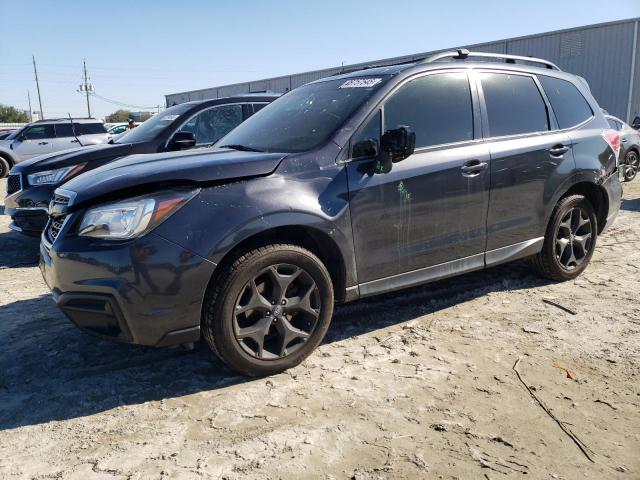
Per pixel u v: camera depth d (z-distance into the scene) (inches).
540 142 169.0
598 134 188.4
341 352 138.2
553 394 115.6
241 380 125.2
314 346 130.9
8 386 126.3
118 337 115.3
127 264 109.4
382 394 117.1
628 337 142.1
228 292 116.6
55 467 95.8
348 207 131.1
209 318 116.7
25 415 113.6
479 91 160.9
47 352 143.7
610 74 776.9
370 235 135.7
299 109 156.8
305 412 111.0
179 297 112.7
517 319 156.4
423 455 96.2
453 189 148.3
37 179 245.1
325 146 132.1
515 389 117.8
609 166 190.9
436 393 117.0
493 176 156.6
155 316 112.2
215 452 98.8
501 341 142.0
